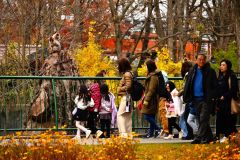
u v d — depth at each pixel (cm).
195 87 1792
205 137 1795
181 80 2173
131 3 4631
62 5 4391
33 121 2161
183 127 1981
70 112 2186
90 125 2070
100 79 2144
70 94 2178
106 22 4816
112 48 5600
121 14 4888
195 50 5659
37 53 3719
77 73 2548
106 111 2048
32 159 1383
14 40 4316
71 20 4572
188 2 5234
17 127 2141
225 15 5297
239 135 1634
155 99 1961
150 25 5478
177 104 2002
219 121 1861
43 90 2170
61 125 2181
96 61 3562
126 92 1861
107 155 1450
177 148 1719
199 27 4584
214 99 1814
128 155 1457
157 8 4903
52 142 1447
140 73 3338
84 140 1875
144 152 1636
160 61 3388
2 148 1429
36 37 4059
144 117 2048
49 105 2172
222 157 1456
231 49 4488
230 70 1847
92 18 4847
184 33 4756
